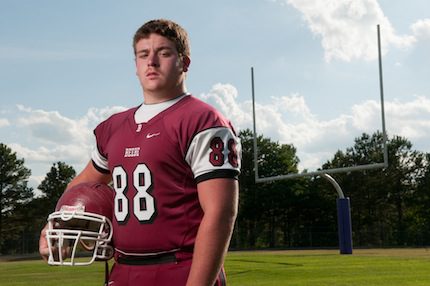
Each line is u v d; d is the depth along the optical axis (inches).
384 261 487.2
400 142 1533.0
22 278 374.9
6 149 1460.4
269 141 1493.6
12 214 1460.4
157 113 68.9
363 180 1465.3
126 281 67.1
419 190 1567.4
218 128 65.5
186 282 64.3
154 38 70.1
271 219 1497.3
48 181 1630.2
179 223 65.8
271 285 303.1
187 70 73.6
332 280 326.0
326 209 1459.2
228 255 692.7
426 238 1288.1
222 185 63.5
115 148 69.9
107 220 69.6
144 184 66.2
